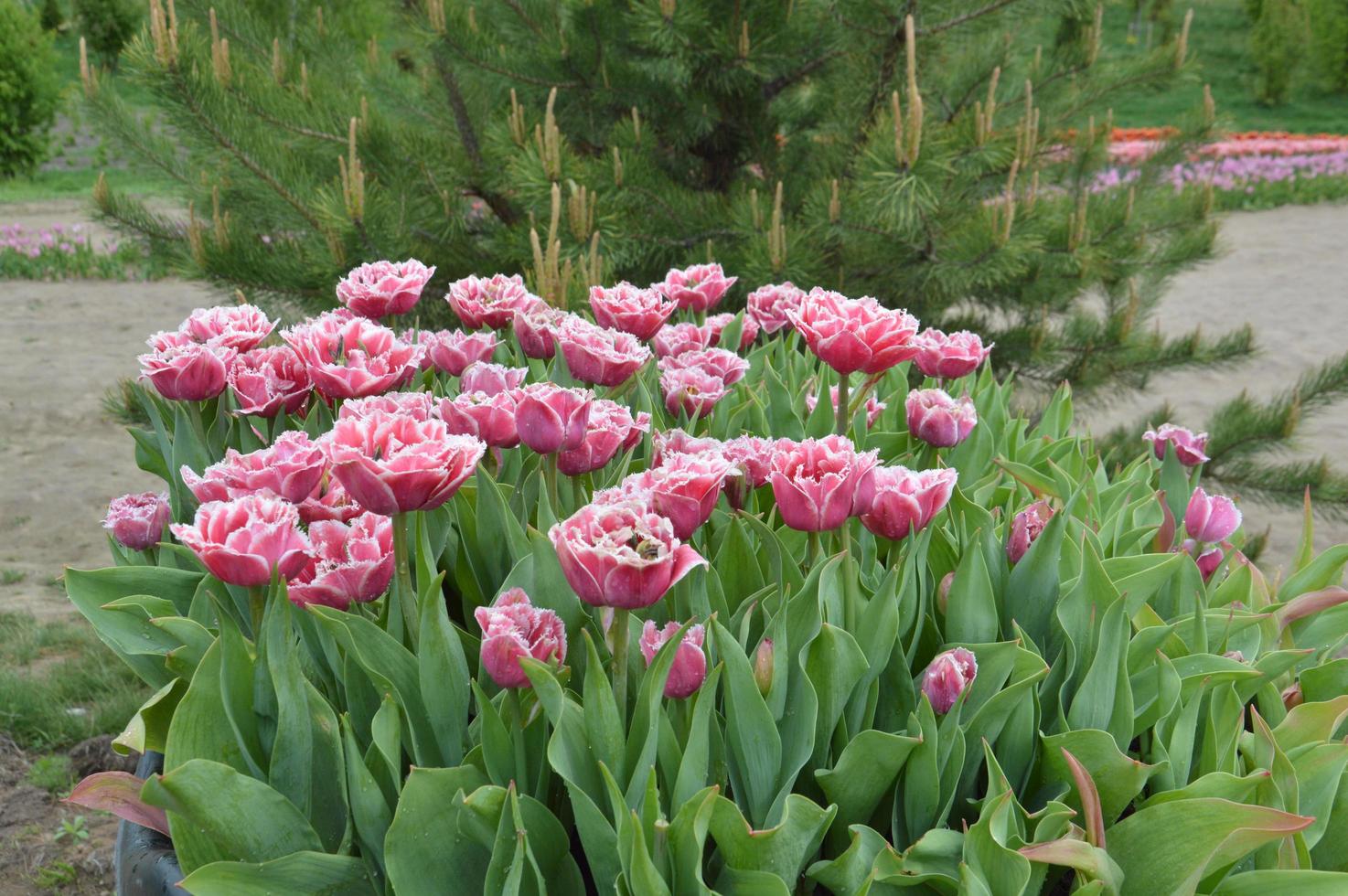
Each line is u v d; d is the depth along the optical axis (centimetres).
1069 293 516
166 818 146
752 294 281
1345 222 1725
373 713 146
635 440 185
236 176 494
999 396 249
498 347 251
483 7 559
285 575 133
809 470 146
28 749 421
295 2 729
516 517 186
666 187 502
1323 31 3136
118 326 1106
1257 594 190
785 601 139
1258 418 561
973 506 181
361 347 190
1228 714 148
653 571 116
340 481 133
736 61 493
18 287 1258
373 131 521
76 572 168
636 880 116
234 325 210
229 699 136
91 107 541
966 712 148
